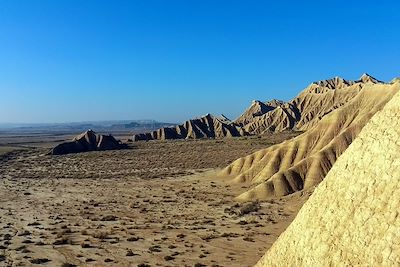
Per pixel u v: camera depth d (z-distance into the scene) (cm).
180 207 6919
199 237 4853
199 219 5931
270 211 6328
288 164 9469
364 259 1905
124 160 15050
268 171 9369
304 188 7612
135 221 5875
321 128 10406
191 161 14238
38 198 7906
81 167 13325
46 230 5322
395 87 9831
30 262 3956
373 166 2138
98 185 9631
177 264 3866
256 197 7431
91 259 4050
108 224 5688
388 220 1898
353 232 2036
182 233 5097
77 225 5634
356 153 2302
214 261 3931
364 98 11006
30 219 6016
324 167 7894
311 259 2191
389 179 2014
